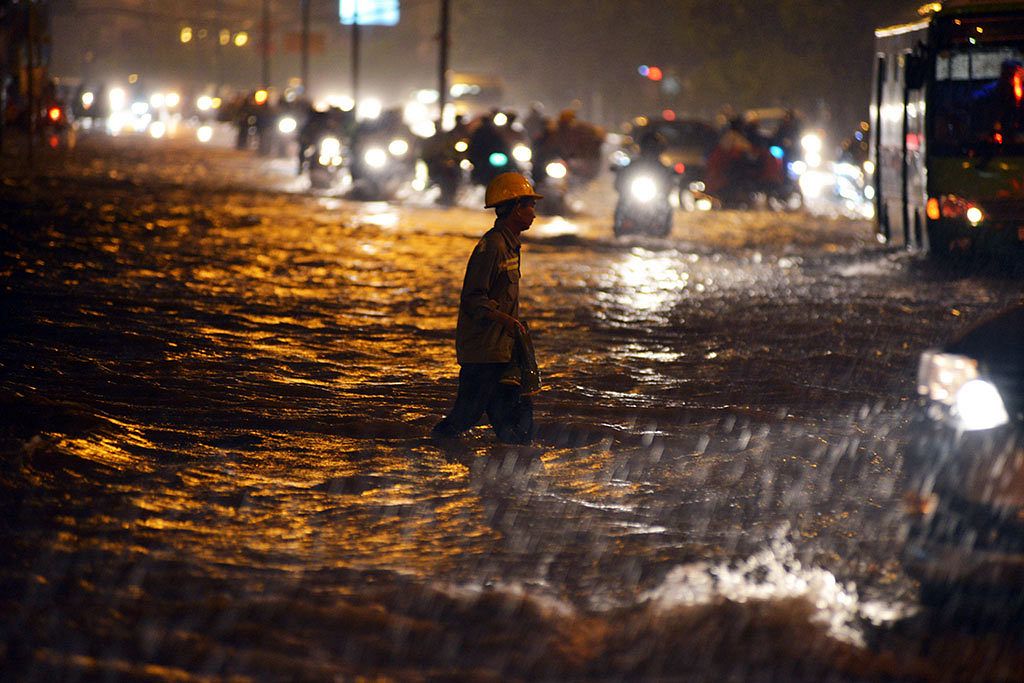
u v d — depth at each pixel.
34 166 116.56
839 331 42.16
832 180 123.00
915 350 38.72
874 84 74.31
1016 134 57.72
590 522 20.95
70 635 15.80
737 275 58.03
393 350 37.59
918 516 16.92
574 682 14.80
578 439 26.88
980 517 16.30
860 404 30.84
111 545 19.22
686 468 24.58
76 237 63.78
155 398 29.86
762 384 33.22
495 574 18.38
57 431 25.75
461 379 26.20
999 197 57.62
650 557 19.14
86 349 35.41
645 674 15.01
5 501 21.16
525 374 25.92
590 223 85.06
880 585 17.78
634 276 56.94
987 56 57.91
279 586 17.66
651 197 75.00
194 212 80.75
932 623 16.45
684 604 17.03
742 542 19.89
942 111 58.31
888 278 57.03
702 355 37.62
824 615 16.69
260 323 41.16
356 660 15.33
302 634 16.03
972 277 57.72
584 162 116.56
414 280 52.94
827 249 70.62
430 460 24.91
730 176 101.06
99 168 120.00
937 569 16.66
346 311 44.34
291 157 154.88
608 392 32.12
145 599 17.06
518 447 26.02
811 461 25.16
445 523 20.80
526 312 45.69
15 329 37.75
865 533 20.30
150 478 22.98
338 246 64.81
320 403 30.09
